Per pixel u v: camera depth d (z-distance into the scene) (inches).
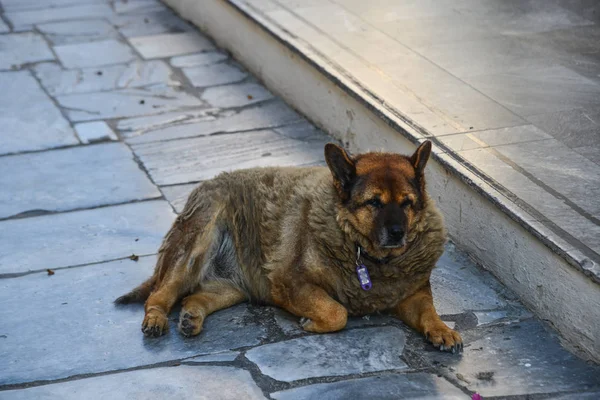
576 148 248.8
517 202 217.0
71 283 228.1
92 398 179.3
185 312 201.9
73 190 283.0
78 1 482.3
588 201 217.6
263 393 179.0
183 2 448.1
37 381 186.5
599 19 356.8
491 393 177.6
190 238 212.5
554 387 179.8
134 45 416.2
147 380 185.0
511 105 278.5
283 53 346.6
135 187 284.7
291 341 198.4
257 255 214.5
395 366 188.1
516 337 199.6
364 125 293.0
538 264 206.4
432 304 202.1
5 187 284.8
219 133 325.7
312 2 383.6
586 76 301.1
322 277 200.7
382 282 199.9
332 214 199.3
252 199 217.0
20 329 207.3
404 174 195.0
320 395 177.2
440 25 352.8
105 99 357.4
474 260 234.4
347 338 199.0
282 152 307.6
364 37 340.2
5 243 249.8
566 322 198.4
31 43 418.6
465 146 249.4
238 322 208.4
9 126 331.9
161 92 365.1
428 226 199.5
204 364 190.7
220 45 412.5
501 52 323.6
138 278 230.1
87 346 199.6
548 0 380.5
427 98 284.5
